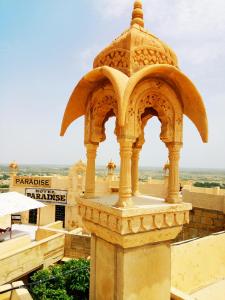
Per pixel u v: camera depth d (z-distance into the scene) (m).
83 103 5.88
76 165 31.75
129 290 4.53
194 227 18.91
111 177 31.62
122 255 4.56
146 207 4.58
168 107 5.12
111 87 5.03
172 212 4.80
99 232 5.04
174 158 5.18
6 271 15.66
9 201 20.17
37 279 12.85
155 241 4.77
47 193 32.41
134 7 5.38
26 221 32.59
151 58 4.98
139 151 6.37
